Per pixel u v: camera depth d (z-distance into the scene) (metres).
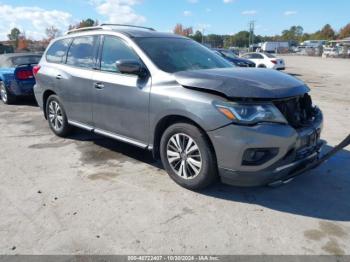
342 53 57.19
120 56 4.60
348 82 17.44
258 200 3.79
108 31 4.90
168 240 3.06
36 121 7.55
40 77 6.15
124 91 4.41
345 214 3.52
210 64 4.62
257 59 23.58
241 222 3.35
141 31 4.88
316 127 3.88
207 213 3.52
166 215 3.47
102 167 4.74
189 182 3.91
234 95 3.40
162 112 3.94
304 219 3.42
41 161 4.99
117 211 3.55
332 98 11.54
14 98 9.70
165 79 3.97
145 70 4.21
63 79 5.52
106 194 3.92
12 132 6.61
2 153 5.36
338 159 5.04
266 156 3.43
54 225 3.30
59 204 3.70
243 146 3.37
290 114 3.64
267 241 3.05
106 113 4.80
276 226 3.29
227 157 3.47
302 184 4.20
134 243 3.02
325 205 3.70
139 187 4.09
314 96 12.04
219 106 3.46
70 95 5.45
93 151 5.40
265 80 3.74
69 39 5.71
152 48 4.44
